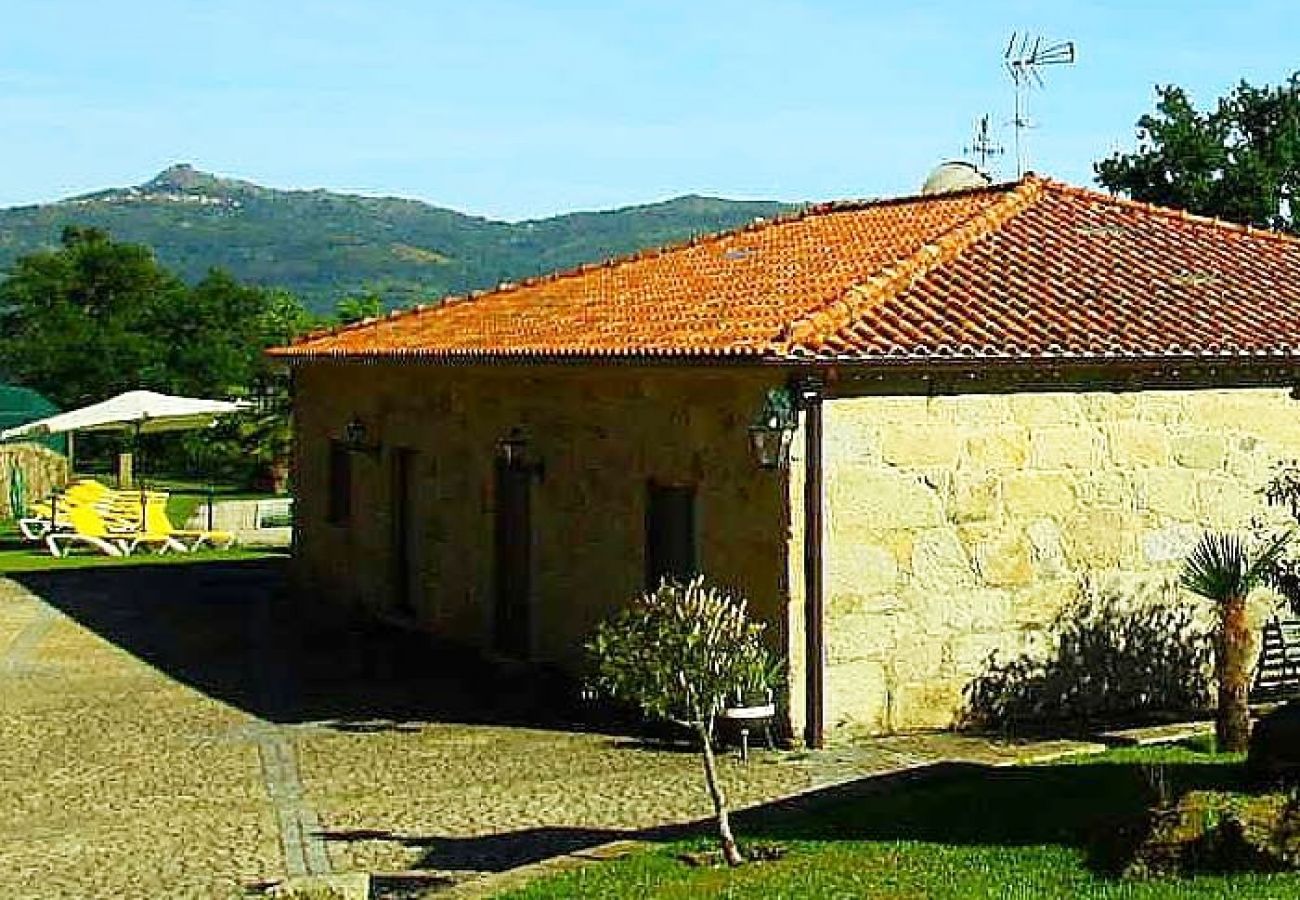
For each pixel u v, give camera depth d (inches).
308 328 2153.1
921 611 546.3
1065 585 575.2
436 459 780.6
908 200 855.1
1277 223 1400.1
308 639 795.4
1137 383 587.8
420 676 685.3
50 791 490.0
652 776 494.3
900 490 540.7
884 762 502.9
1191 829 350.3
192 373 2851.9
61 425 1295.5
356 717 600.4
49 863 411.2
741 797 463.5
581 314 723.4
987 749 520.4
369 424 859.4
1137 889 335.0
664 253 878.4
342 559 910.4
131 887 389.4
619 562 617.3
